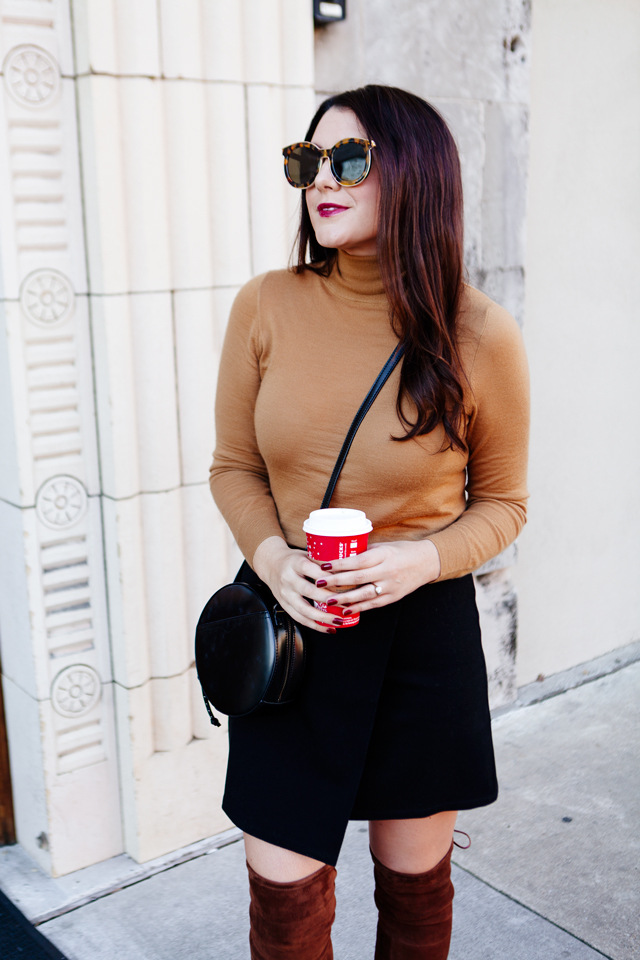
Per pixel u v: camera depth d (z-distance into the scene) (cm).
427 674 148
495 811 273
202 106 224
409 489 143
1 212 204
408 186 137
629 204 342
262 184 238
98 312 218
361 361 144
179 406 235
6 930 219
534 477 334
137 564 234
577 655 368
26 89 202
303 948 148
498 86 287
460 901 232
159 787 247
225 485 163
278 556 143
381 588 133
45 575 227
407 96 144
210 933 221
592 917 226
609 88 325
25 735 240
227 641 148
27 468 219
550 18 302
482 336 142
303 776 147
